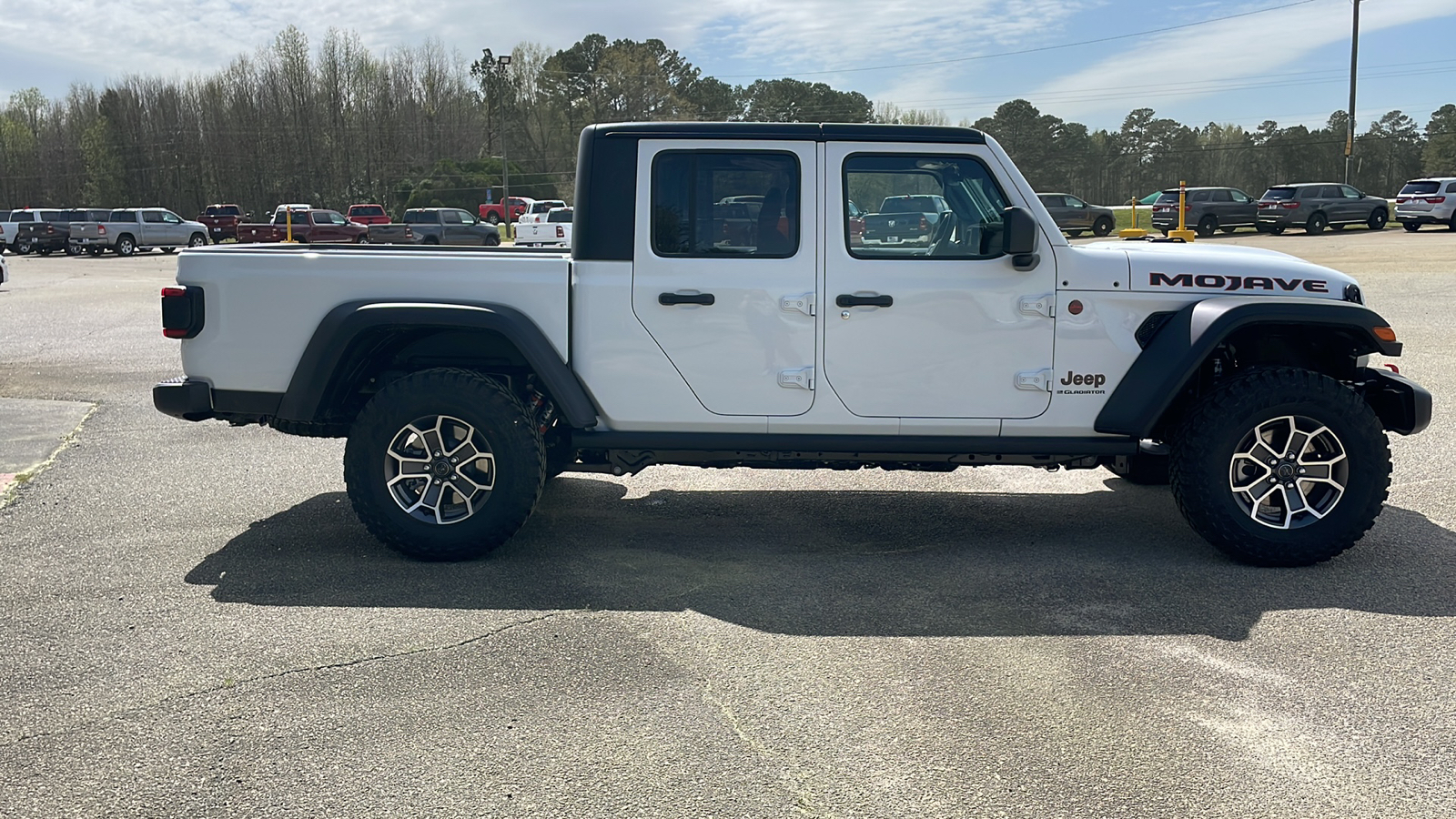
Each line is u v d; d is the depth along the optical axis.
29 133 97.56
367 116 87.38
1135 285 5.00
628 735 3.36
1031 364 5.02
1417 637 4.12
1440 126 87.19
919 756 3.22
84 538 5.51
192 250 5.15
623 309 5.01
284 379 5.13
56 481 6.73
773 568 5.05
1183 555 5.21
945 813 2.92
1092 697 3.62
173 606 4.51
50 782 3.09
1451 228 36.59
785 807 2.95
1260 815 2.90
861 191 4.98
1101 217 39.19
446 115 89.81
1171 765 3.16
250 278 5.08
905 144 4.95
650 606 4.52
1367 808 2.93
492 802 2.98
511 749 3.27
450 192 74.25
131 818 2.90
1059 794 3.01
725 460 5.29
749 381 5.04
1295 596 4.60
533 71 94.69
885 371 5.02
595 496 6.44
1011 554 5.24
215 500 6.27
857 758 3.21
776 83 95.56
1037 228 4.91
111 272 31.14
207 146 86.25
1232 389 4.89
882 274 4.98
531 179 78.69
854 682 3.75
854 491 6.55
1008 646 4.07
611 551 5.30
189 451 7.59
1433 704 3.54
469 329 5.16
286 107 86.44
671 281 5.00
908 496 6.44
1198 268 5.05
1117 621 4.33
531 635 4.19
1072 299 4.99
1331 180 89.62
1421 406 5.06
